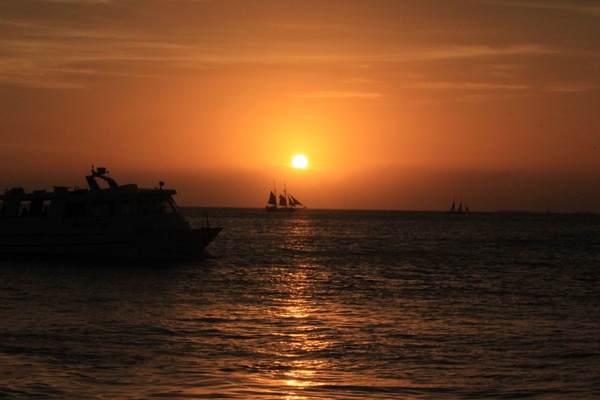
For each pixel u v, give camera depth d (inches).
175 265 3009.4
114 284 2388.0
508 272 3139.8
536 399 1056.2
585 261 3882.9
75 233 3063.5
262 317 1760.6
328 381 1146.0
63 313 1769.2
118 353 1323.8
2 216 3097.9
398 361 1295.5
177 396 1034.1
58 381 1111.6
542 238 6978.4
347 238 6304.1
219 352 1353.3
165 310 1850.4
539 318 1796.3
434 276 2901.1
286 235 6737.2
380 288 2439.7
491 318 1787.6
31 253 3075.8
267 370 1219.2
